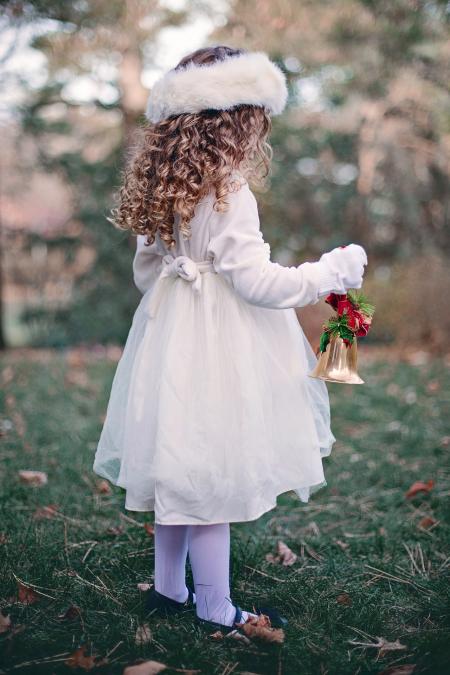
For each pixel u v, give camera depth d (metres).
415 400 5.27
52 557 2.56
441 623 2.22
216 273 2.11
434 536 2.96
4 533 2.79
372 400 5.29
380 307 8.91
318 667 1.95
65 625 2.13
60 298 10.37
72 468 3.65
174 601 2.21
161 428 2.01
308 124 10.11
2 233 10.13
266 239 10.34
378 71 8.42
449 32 7.14
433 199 10.91
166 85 2.11
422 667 1.94
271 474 2.06
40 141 9.36
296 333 2.22
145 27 7.77
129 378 2.26
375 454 4.06
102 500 3.31
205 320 2.07
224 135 2.06
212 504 2.02
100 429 4.43
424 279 8.80
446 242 10.85
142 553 2.67
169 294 2.17
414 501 3.36
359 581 2.53
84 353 8.73
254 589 2.45
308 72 8.51
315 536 3.00
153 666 1.89
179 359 2.06
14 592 2.28
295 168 10.26
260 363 2.09
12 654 1.96
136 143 2.28
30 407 4.97
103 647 2.01
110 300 10.12
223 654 1.99
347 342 2.16
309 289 2.03
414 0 7.07
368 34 7.74
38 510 3.11
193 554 2.11
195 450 2.01
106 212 9.52
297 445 2.12
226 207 2.04
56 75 8.27
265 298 2.01
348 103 9.57
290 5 7.57
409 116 9.73
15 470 3.62
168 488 1.99
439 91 8.35
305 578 2.48
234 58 2.09
